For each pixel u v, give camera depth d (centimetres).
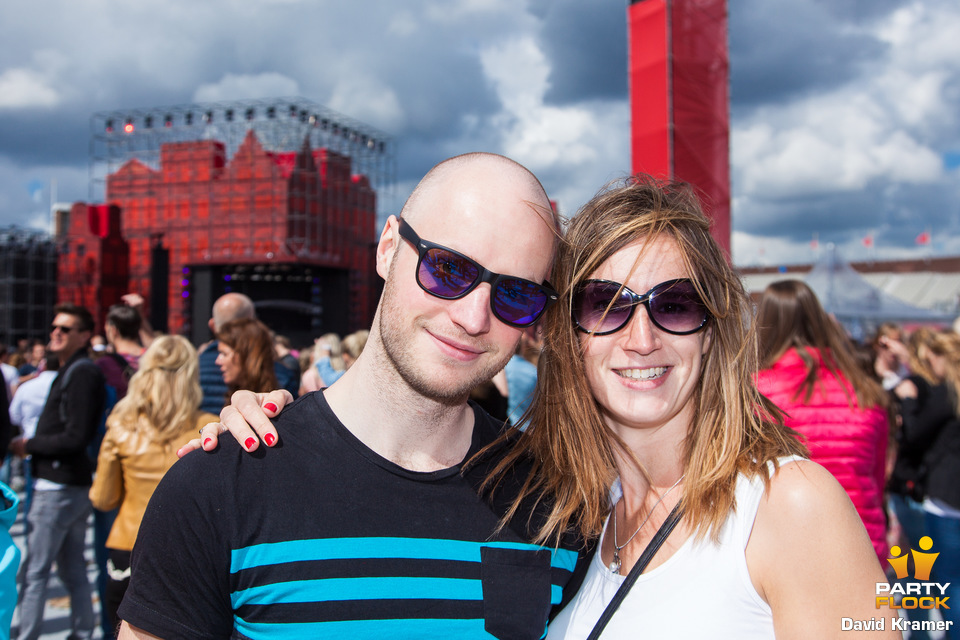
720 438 135
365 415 122
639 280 138
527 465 145
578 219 153
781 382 256
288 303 2994
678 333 136
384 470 120
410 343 118
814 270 1520
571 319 148
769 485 122
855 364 260
